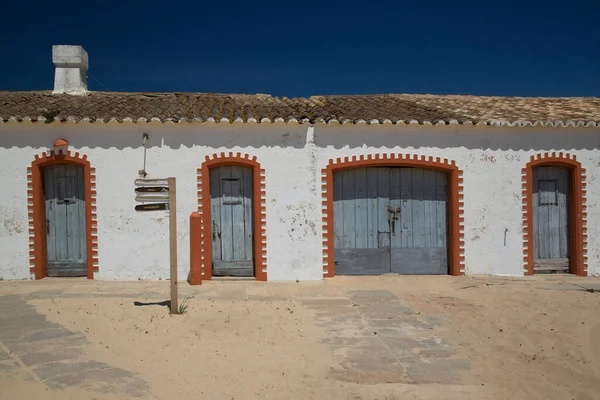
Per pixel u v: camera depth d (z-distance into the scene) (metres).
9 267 11.77
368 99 14.73
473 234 12.65
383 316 9.19
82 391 5.54
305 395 5.96
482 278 12.38
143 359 6.61
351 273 12.74
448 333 8.32
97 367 6.24
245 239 12.41
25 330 7.57
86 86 14.92
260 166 12.09
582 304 9.96
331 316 9.13
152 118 11.68
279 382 6.25
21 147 11.73
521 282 12.04
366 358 7.16
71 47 14.39
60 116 11.68
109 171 11.84
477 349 7.65
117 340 7.24
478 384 6.45
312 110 13.09
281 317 8.84
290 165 12.18
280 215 12.18
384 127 12.32
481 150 12.62
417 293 10.93
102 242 11.87
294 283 11.87
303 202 12.21
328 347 7.54
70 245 12.16
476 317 9.18
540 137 12.76
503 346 7.80
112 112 12.27
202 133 11.98
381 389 6.20
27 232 11.78
